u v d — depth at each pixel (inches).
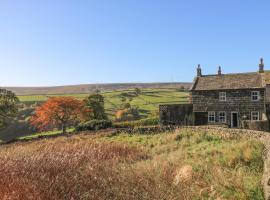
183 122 1900.8
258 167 480.1
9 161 372.5
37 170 351.9
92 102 2445.9
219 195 354.0
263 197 340.2
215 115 1868.8
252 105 1786.4
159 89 6028.5
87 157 494.0
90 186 331.3
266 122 1572.3
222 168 469.1
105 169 402.3
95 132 1477.6
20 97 5457.7
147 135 1305.4
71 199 283.9
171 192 345.4
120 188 341.7
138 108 4008.4
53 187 305.9
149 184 366.0
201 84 1951.3
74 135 1444.4
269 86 1908.2
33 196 280.2
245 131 981.2
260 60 1937.7
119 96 5142.7
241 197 344.5
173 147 900.0
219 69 1999.3
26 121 3198.8
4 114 1947.6
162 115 1923.0
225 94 1851.6
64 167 382.0
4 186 292.8
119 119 3280.0
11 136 2893.7
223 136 997.8
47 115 2028.8
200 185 374.0
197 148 814.5
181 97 5064.0
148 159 624.4
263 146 615.2
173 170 435.8
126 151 722.8
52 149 694.5
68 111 2043.6
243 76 1904.5
